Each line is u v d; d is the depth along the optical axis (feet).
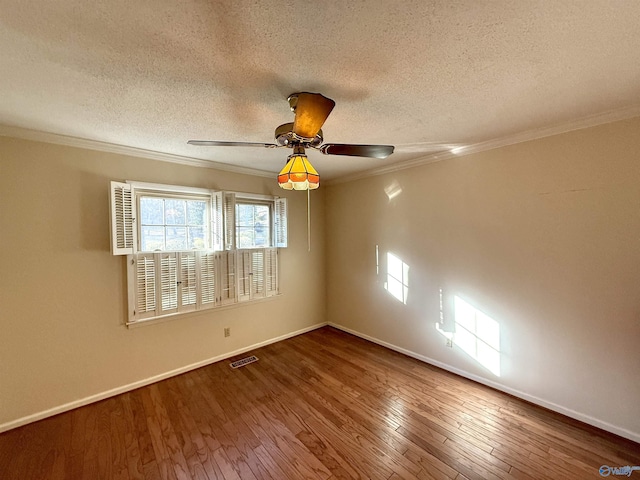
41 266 6.97
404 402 7.51
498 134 7.40
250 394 7.97
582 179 6.48
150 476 5.27
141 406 7.46
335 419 6.84
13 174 6.62
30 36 3.51
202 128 6.79
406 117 6.31
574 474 5.20
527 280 7.40
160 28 3.42
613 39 3.74
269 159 9.60
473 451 5.77
